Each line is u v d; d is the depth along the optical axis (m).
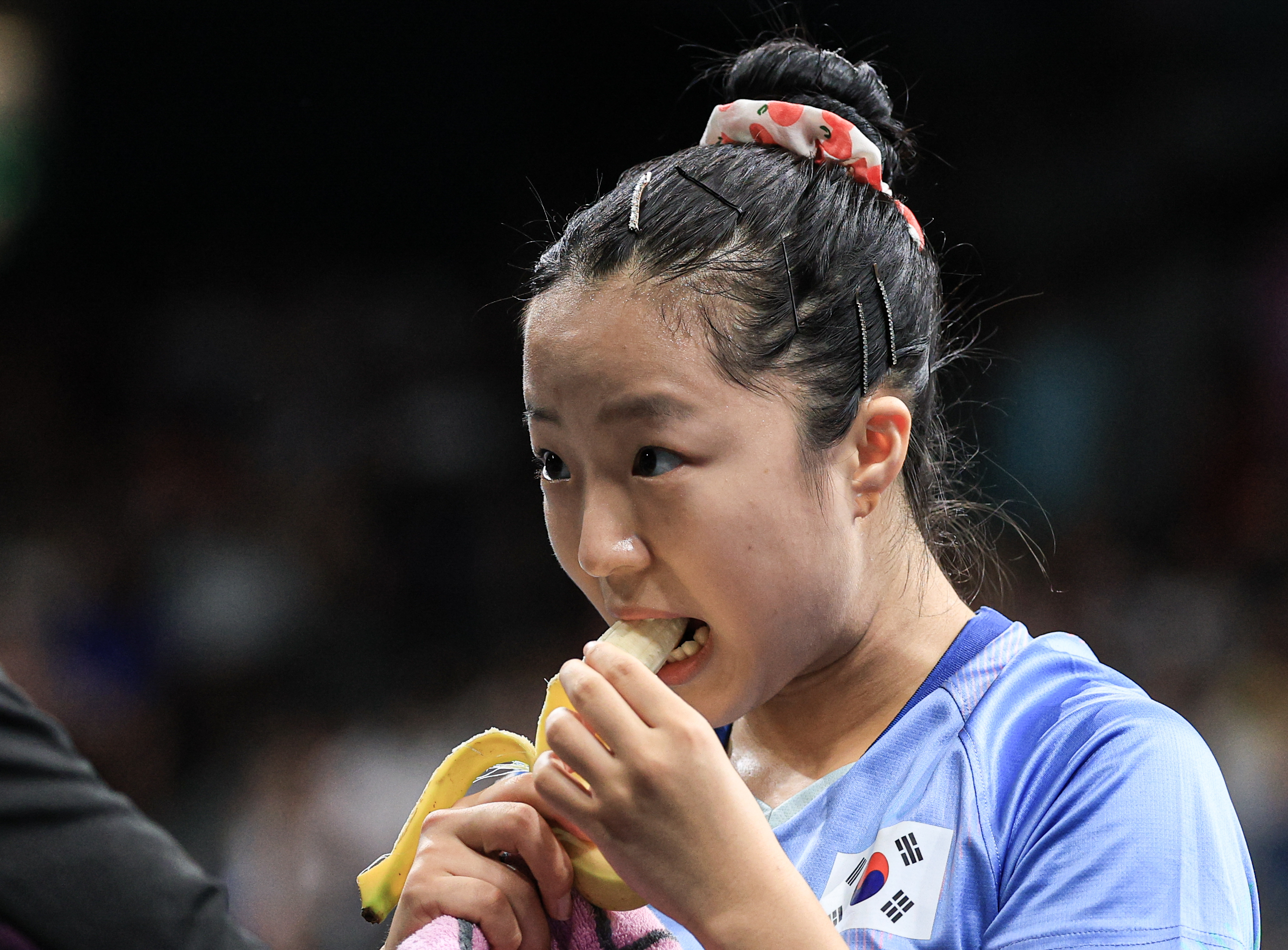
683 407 3.84
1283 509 18.69
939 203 20.19
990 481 20.11
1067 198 20.58
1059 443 20.25
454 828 4.07
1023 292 20.72
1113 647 17.03
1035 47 19.95
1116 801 3.77
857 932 3.94
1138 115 20.38
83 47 22.22
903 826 4.05
